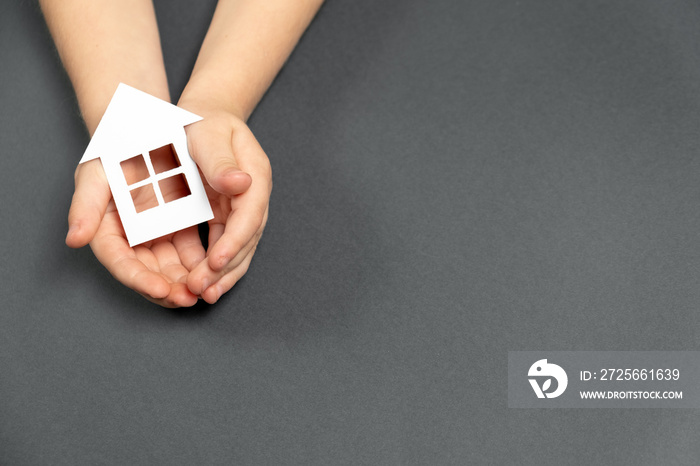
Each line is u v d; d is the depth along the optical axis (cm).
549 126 66
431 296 60
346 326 59
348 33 70
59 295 60
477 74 68
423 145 65
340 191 63
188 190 58
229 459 55
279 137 65
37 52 69
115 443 56
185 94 59
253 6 61
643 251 61
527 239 62
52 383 57
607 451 55
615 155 65
